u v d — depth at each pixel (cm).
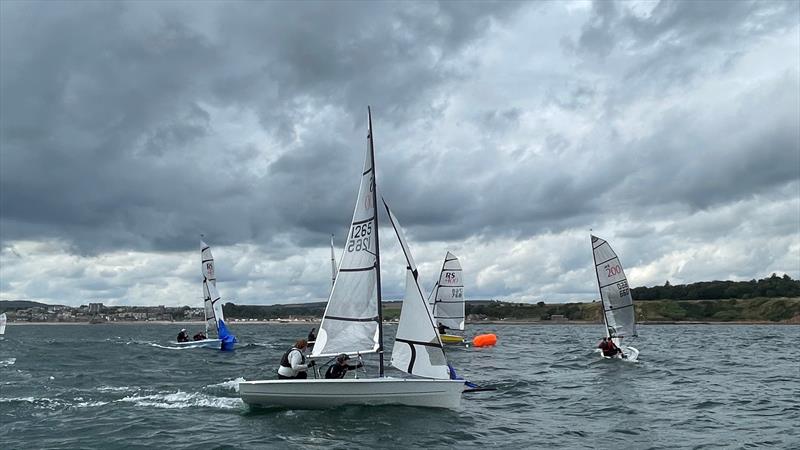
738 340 6456
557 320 16300
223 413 1678
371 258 1773
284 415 1623
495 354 4138
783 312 14038
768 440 1424
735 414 1766
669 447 1356
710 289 16650
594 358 3631
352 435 1414
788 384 2456
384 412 1652
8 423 1560
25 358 3912
